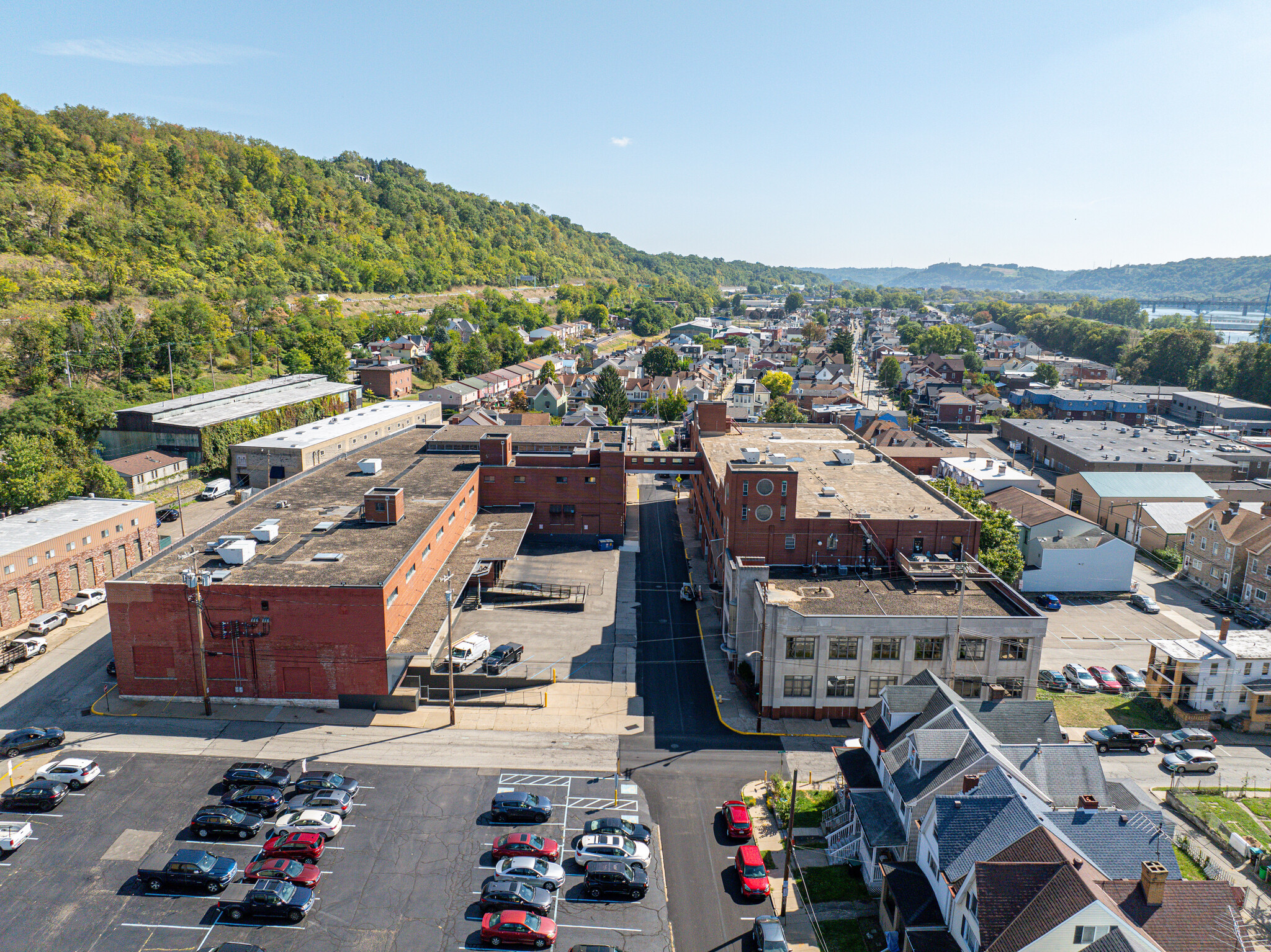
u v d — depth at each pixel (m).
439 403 161.88
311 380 169.88
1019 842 36.81
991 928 33.00
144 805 49.28
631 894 42.38
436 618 66.81
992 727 48.38
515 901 40.66
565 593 84.81
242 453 117.81
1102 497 113.38
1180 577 97.00
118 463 111.19
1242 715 64.06
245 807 48.41
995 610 62.19
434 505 82.06
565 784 52.38
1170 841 38.62
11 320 149.12
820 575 70.19
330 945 38.53
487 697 63.72
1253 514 91.06
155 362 161.12
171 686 61.56
